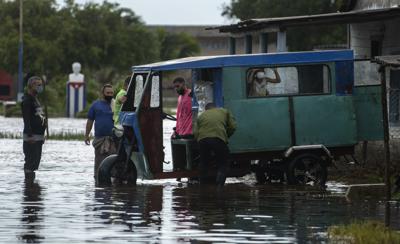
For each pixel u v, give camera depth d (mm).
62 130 85562
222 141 37719
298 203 32719
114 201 32969
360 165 42125
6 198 33594
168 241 24562
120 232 25938
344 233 25594
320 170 39375
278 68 39219
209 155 38125
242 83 38875
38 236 25156
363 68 39812
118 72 172000
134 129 38469
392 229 26609
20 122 105312
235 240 24766
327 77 39500
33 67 160625
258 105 38906
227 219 28594
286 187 38188
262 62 39031
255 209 31000
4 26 164250
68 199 33469
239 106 38812
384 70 33156
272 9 110688
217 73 38875
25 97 42531
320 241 24609
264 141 38969
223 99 38781
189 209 30891
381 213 30094
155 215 29391
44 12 166750
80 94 124250
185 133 39250
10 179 41000
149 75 38406
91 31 167000
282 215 29547
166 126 93750
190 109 39312
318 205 32188
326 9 108750
